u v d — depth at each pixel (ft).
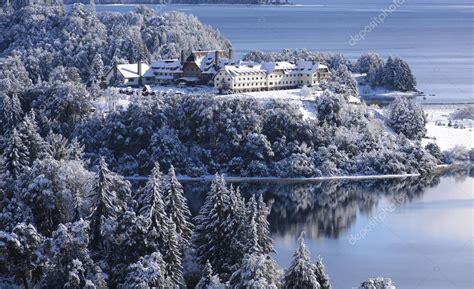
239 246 393.29
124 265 357.41
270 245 416.05
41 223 402.11
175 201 417.90
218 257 397.80
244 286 320.09
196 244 409.49
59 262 338.95
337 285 444.96
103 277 343.26
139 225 362.94
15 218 386.93
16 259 355.77
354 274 465.47
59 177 405.80
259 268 322.96
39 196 395.96
